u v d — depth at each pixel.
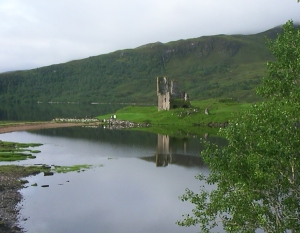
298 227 26.56
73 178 73.00
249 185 26.91
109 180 71.50
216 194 30.19
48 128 178.38
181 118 188.25
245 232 27.33
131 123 191.25
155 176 75.00
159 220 50.03
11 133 158.88
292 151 23.80
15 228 45.75
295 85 26.92
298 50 25.88
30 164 87.38
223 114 183.38
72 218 50.03
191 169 82.00
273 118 24.70
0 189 62.88
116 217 50.72
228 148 28.25
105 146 118.50
